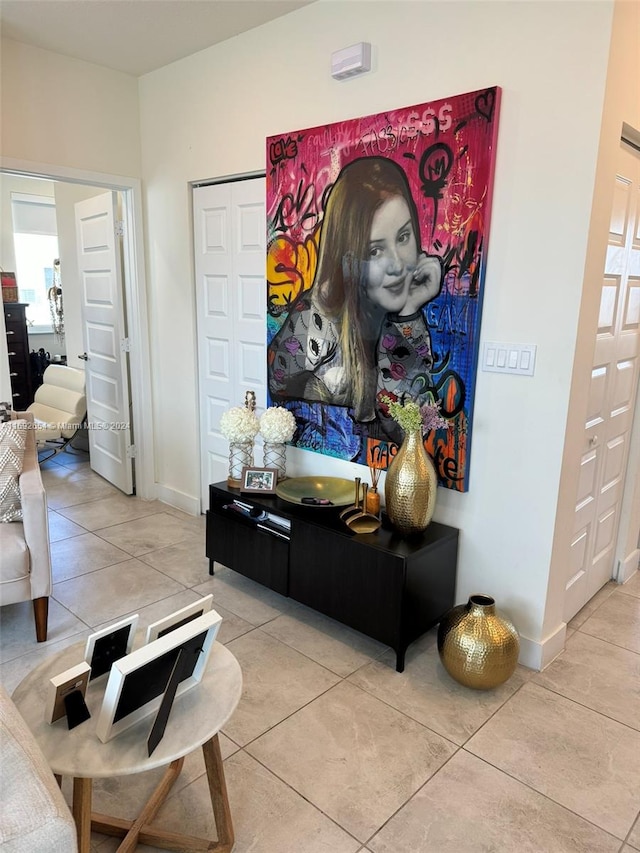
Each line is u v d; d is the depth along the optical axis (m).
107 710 1.28
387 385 2.62
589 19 1.92
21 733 1.04
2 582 2.40
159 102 3.59
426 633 2.63
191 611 1.49
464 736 2.00
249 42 2.99
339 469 2.96
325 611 2.54
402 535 2.41
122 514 3.99
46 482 4.61
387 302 2.55
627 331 2.67
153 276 3.93
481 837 1.63
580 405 2.23
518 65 2.09
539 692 2.23
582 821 1.68
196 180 3.46
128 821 1.62
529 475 2.28
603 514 2.83
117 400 4.25
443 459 2.47
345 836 1.62
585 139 1.98
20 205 6.45
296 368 3.01
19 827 0.89
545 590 2.31
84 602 2.85
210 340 3.64
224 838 1.54
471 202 2.23
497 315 2.27
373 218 2.54
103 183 3.65
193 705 1.42
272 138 2.90
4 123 3.19
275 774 1.83
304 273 2.88
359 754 1.91
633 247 2.55
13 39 3.13
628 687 2.27
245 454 3.11
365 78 2.54
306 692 2.21
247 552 2.85
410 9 2.35
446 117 2.25
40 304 6.80
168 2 2.69
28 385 5.97
